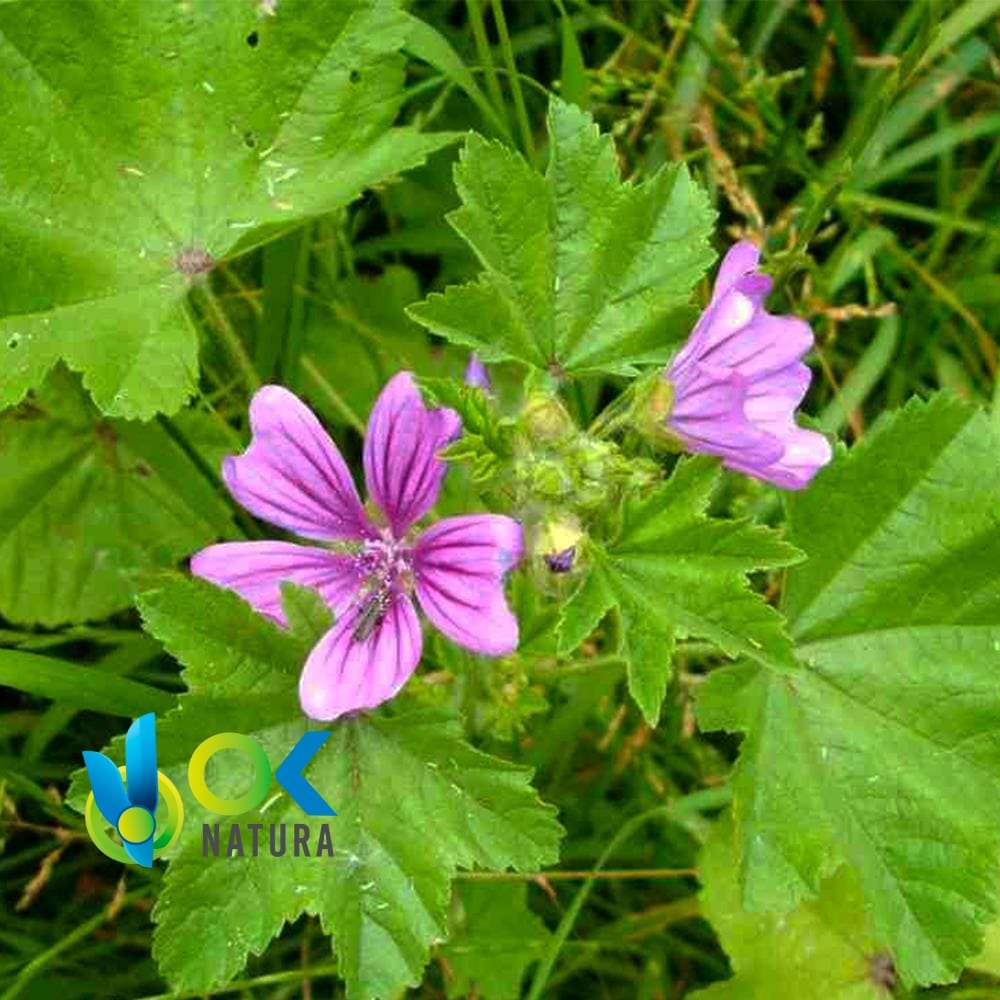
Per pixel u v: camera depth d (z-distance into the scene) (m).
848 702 0.20
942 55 0.29
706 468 0.17
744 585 0.16
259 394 0.17
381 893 0.18
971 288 0.28
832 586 0.20
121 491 0.26
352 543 0.18
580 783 0.25
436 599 0.17
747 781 0.19
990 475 0.19
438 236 0.28
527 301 0.19
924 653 0.20
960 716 0.19
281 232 0.21
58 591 0.25
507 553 0.16
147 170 0.21
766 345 0.17
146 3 0.21
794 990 0.22
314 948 0.24
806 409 0.28
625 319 0.19
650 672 0.16
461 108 0.28
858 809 0.19
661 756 0.26
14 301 0.20
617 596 0.17
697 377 0.16
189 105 0.21
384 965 0.18
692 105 0.27
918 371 0.28
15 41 0.20
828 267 0.28
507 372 0.28
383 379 0.27
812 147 0.28
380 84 0.21
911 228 0.30
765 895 0.19
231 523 0.25
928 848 0.19
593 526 0.17
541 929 0.23
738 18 0.29
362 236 0.29
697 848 0.25
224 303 0.26
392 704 0.21
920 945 0.19
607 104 0.29
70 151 0.21
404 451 0.17
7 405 0.20
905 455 0.20
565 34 0.25
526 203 0.19
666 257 0.19
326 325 0.28
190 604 0.17
